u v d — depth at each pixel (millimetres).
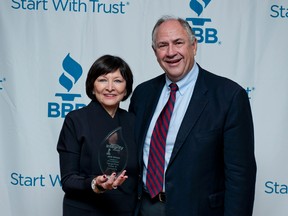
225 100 1475
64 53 2289
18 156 2293
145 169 1600
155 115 1639
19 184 2303
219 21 2283
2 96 2283
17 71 2283
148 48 2295
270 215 2297
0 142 2289
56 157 2303
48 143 2299
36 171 2301
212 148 1471
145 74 2293
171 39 1535
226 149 1469
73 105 2299
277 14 2285
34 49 2283
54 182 2309
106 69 1587
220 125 1466
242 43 2285
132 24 2291
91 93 1647
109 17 2295
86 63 2293
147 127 1624
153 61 2295
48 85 2291
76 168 1552
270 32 2281
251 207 1492
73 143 1562
